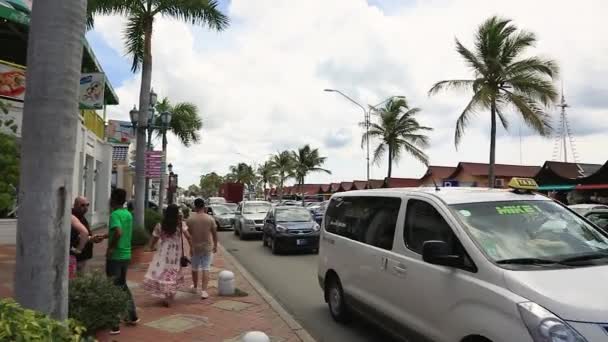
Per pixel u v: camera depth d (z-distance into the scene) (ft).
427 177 145.18
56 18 11.34
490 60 82.64
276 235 54.19
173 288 25.84
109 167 79.97
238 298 28.25
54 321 8.46
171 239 26.11
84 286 16.12
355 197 23.38
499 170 134.31
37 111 11.17
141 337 20.44
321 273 25.35
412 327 16.17
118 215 21.50
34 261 10.95
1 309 7.97
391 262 17.84
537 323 11.03
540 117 83.66
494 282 12.79
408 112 130.72
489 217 15.34
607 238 15.40
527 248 14.10
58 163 11.25
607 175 72.08
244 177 327.88
